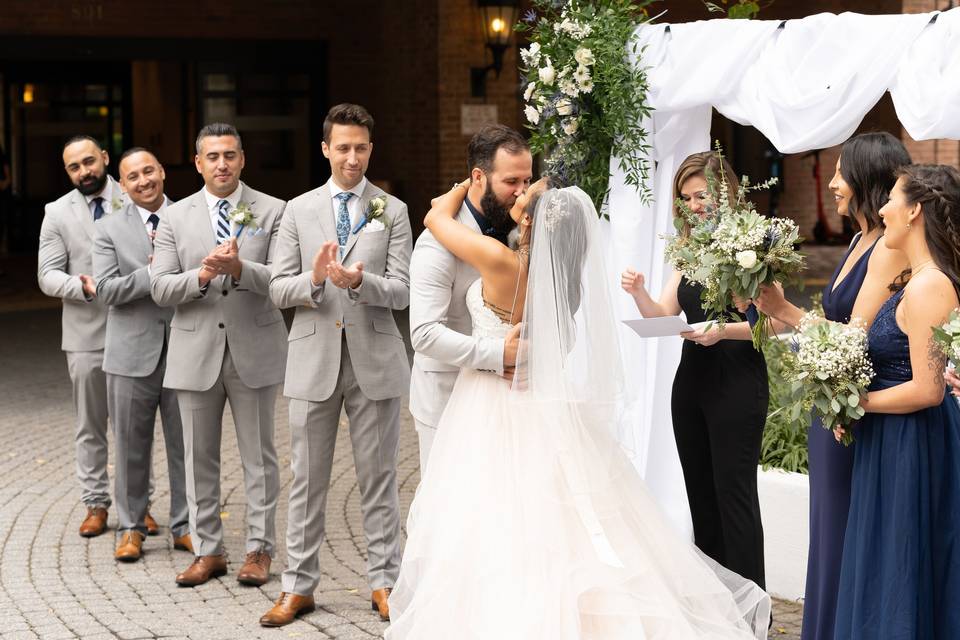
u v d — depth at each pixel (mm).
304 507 5184
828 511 4133
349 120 5188
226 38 18016
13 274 17562
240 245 5695
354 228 5246
